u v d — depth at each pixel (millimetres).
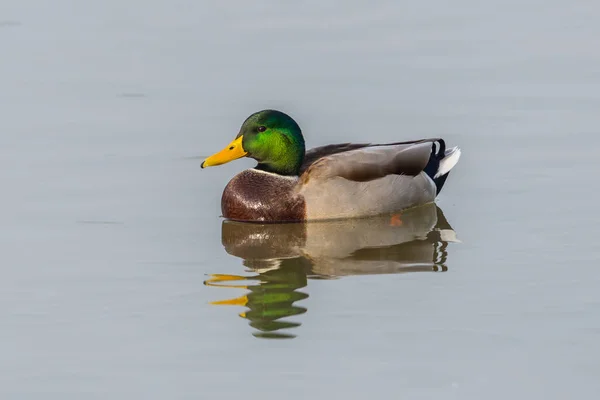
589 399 10500
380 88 21109
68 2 26750
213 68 22234
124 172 17797
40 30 24828
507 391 10656
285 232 15609
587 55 22672
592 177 17031
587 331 11820
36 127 19688
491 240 14789
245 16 25484
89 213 16094
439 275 13547
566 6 25984
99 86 21578
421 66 22219
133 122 19891
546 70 21906
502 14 25469
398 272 13727
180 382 10930
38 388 10867
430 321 12148
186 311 12594
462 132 19109
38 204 16406
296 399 10547
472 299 12727
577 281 13172
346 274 13695
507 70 21969
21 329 12156
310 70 22047
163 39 24031
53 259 14266
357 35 24094
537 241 14617
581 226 15109
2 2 26672
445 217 16219
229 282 13492
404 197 16500
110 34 24453
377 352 11461
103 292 13188
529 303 12570
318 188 15984
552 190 16625
